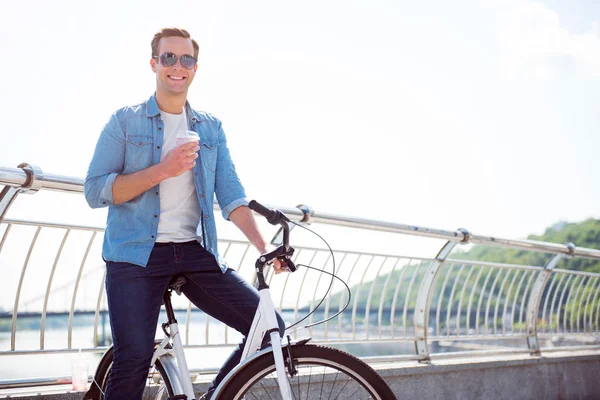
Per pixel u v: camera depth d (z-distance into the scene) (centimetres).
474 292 548
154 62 290
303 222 423
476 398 502
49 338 359
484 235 529
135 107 286
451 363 490
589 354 595
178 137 261
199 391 369
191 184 286
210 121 301
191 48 286
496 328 564
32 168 319
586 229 5266
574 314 643
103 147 278
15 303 348
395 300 493
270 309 266
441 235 495
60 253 359
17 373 348
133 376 265
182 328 399
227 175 302
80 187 336
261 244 294
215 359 406
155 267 273
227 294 283
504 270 571
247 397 365
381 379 264
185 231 282
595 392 596
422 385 470
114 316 268
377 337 483
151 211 274
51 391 339
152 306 270
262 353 260
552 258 606
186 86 286
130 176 265
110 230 276
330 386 399
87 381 345
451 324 532
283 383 251
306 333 451
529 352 581
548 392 556
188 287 287
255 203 264
